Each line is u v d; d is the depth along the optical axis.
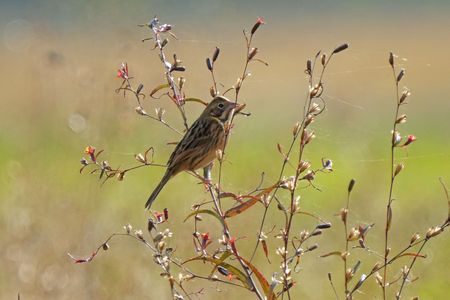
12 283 12.15
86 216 13.14
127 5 15.02
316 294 12.06
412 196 17.06
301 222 14.45
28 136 17.44
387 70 21.97
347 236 7.60
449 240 12.94
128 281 11.83
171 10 27.62
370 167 16.27
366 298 11.48
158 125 15.67
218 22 28.00
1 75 27.73
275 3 45.56
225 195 7.77
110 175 8.03
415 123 25.61
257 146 19.88
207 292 11.41
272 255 12.30
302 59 28.84
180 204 13.74
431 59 29.39
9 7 41.56
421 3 45.47
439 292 11.63
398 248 12.86
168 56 16.38
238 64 21.38
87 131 13.60
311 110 7.54
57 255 12.46
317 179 17.28
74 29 16.44
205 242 7.85
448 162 21.06
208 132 9.44
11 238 12.68
